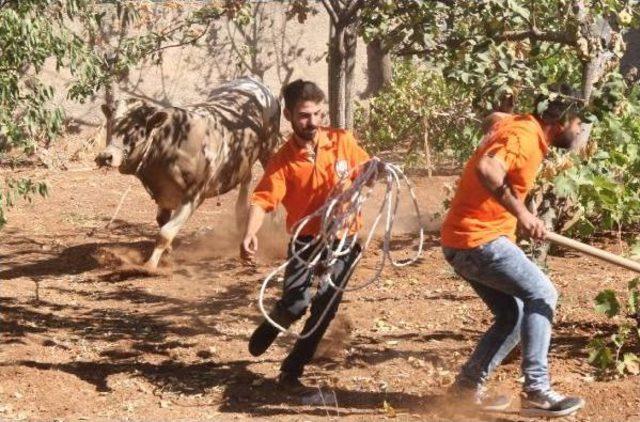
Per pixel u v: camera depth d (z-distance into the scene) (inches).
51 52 409.1
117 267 473.4
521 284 260.5
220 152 479.5
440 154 700.0
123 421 277.1
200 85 922.7
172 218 467.8
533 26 376.2
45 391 300.0
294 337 350.6
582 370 307.9
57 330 367.9
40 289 432.1
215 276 450.3
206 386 304.8
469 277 268.1
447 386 297.9
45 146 794.2
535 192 342.3
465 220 262.8
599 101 325.4
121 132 459.8
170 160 463.2
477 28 390.6
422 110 641.6
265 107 516.1
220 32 925.2
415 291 410.3
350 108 561.9
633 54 932.6
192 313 390.6
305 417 276.4
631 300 313.3
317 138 285.1
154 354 338.3
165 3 855.1
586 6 365.4
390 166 275.6
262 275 448.1
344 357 328.2
